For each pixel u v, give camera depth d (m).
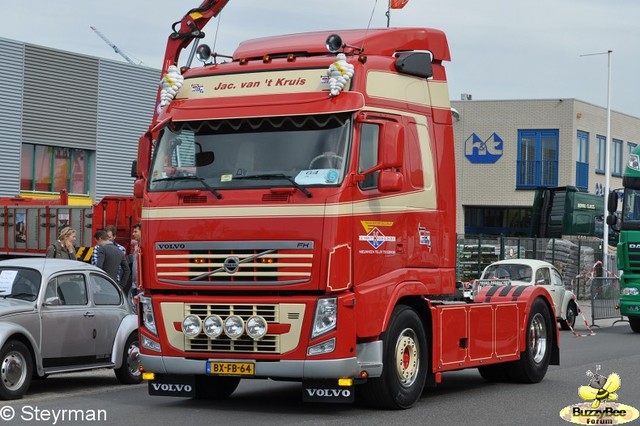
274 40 12.52
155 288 11.55
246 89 11.55
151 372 11.69
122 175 43.00
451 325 12.66
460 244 37.12
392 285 11.59
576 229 43.91
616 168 62.78
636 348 21.33
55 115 40.00
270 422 10.82
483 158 57.94
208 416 11.33
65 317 13.67
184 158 11.64
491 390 14.15
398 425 10.69
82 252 26.58
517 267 27.27
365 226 11.20
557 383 15.02
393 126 11.16
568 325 26.14
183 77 12.04
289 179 11.02
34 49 39.06
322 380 11.12
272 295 11.03
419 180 12.24
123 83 42.88
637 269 25.78
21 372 13.01
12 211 29.22
